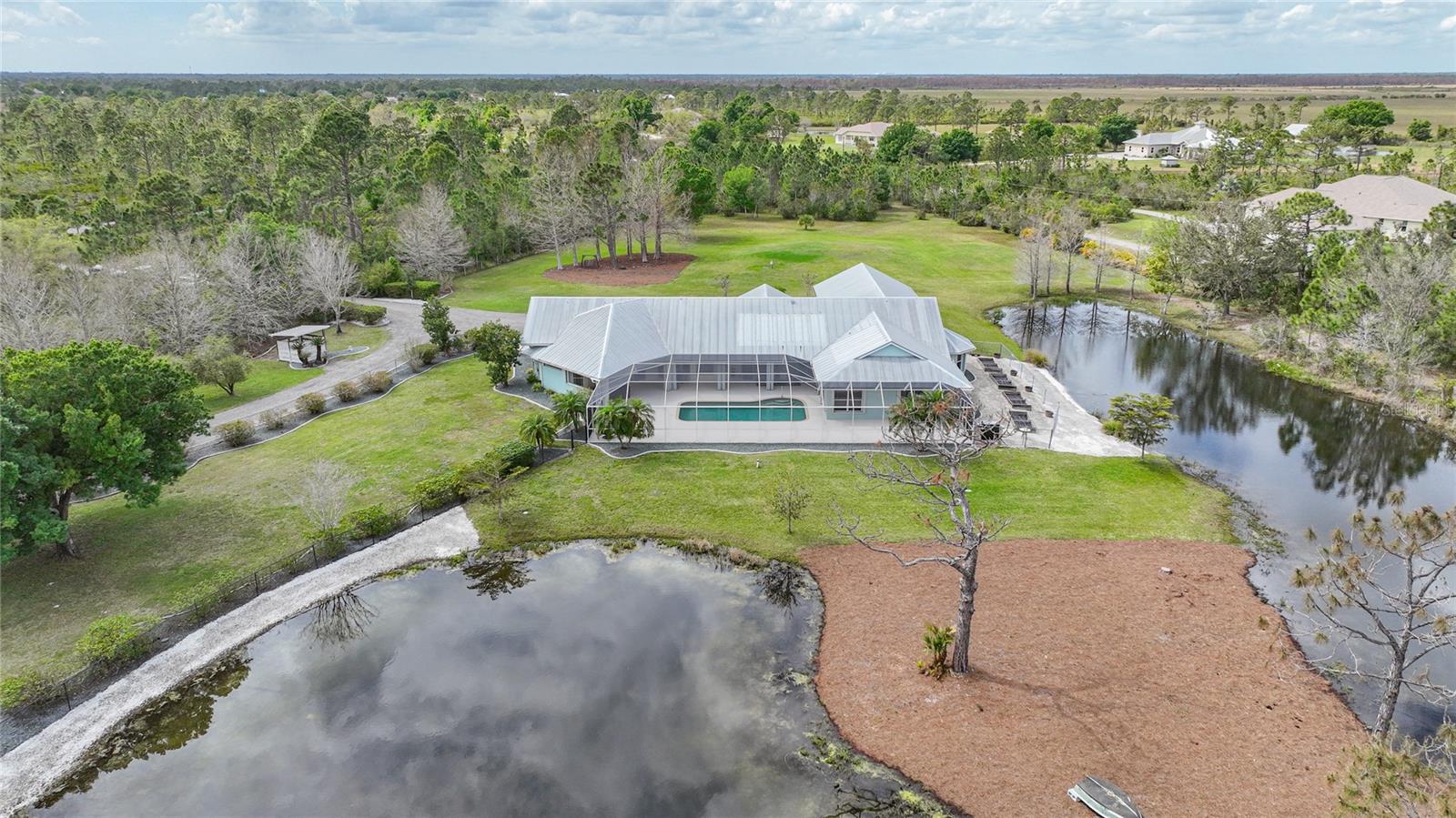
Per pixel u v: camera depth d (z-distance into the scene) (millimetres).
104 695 29672
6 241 70750
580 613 34625
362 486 44656
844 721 28094
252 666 31562
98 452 35219
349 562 38312
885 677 30016
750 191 141125
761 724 28062
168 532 39906
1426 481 46562
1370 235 71250
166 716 28875
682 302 61125
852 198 137000
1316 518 41969
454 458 48125
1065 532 39594
